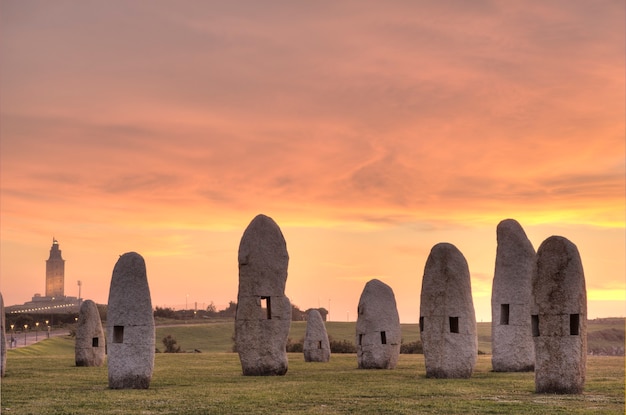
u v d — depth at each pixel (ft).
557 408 67.62
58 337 303.89
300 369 121.19
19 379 100.01
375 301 124.67
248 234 107.45
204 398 75.51
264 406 69.92
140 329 84.38
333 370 118.21
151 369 84.79
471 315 99.66
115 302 84.64
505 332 114.11
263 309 106.11
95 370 118.21
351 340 329.72
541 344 78.89
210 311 514.27
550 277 78.28
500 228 117.08
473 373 108.99
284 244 108.47
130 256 85.51
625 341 254.88
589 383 89.35
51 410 67.72
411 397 76.69
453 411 66.39
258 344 105.29
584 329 77.66
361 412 66.08
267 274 106.83
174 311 497.46
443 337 98.37
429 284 100.22
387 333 123.44
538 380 79.15
